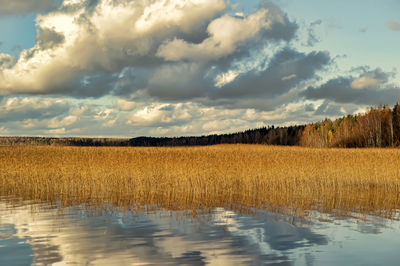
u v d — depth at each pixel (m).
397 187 18.34
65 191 16.81
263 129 146.50
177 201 14.35
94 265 7.03
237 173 20.75
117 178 19.61
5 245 8.34
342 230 9.55
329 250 7.84
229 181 19.05
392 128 72.62
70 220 10.88
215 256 7.50
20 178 19.72
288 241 8.57
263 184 17.84
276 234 9.19
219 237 8.93
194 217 11.25
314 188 17.92
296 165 23.20
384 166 22.27
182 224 10.28
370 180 20.27
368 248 8.01
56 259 7.38
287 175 20.20
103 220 10.85
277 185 18.73
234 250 7.88
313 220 10.75
